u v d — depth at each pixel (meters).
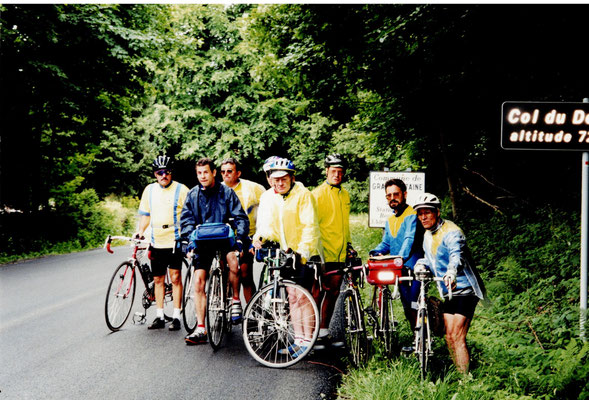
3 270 10.98
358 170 26.78
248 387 4.11
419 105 10.20
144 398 3.90
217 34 28.08
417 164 12.23
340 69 11.08
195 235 5.14
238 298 5.71
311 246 4.66
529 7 6.88
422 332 4.05
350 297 4.67
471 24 7.35
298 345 4.68
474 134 10.45
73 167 17.09
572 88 7.61
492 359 4.38
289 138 28.77
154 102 29.36
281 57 12.59
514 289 6.39
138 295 7.60
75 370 4.53
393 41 8.18
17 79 13.34
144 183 33.81
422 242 4.80
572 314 4.88
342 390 4.00
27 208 15.66
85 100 14.87
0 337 5.62
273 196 5.04
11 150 15.11
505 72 8.01
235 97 28.12
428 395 3.62
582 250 4.77
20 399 3.88
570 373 3.76
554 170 9.73
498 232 8.70
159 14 17.12
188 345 5.34
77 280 9.59
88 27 13.53
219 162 26.95
